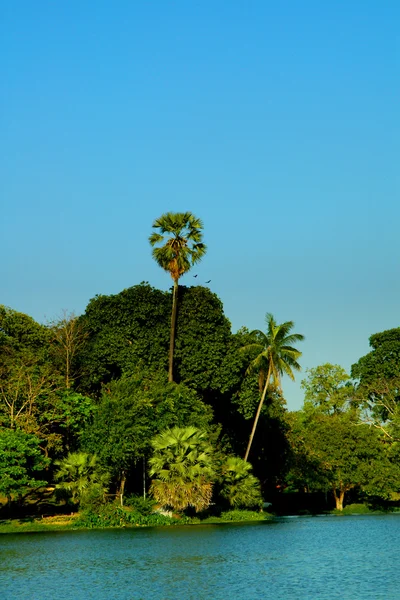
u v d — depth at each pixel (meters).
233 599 29.00
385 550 44.62
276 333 78.19
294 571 36.06
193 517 63.97
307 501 103.56
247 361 75.94
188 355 72.81
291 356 78.88
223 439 78.62
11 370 68.00
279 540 49.84
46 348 81.00
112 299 76.19
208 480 60.38
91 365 74.56
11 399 64.50
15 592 30.84
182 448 60.28
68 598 29.56
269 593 30.25
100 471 60.56
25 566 37.47
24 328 81.44
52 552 42.66
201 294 75.50
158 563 38.50
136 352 73.44
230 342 74.75
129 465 62.72
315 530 59.06
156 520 60.81
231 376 72.75
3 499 63.97
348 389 115.94
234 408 78.69
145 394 65.31
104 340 74.06
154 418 64.44
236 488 69.38
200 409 68.69
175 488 58.59
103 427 61.66
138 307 74.56
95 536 51.31
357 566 37.72
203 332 73.50
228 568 36.94
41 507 63.25
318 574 35.12
